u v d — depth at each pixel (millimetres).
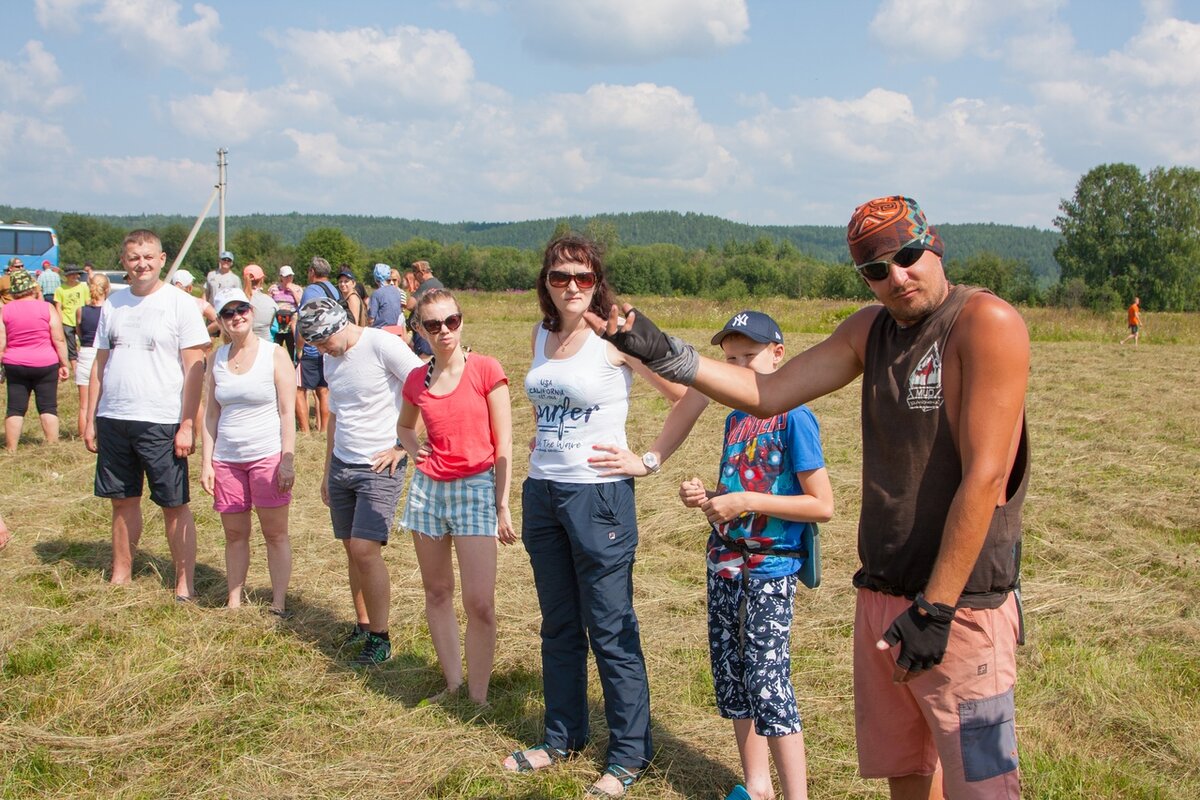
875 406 2332
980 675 2250
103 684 4258
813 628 4895
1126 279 76688
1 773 3561
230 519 5188
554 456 3432
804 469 3111
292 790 3457
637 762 3479
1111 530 6723
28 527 6719
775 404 2414
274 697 4180
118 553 5637
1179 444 10195
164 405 5312
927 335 2236
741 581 3182
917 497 2260
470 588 4059
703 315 34094
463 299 46094
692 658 4570
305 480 8250
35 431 10617
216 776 3561
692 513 7070
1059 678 4312
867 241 2191
